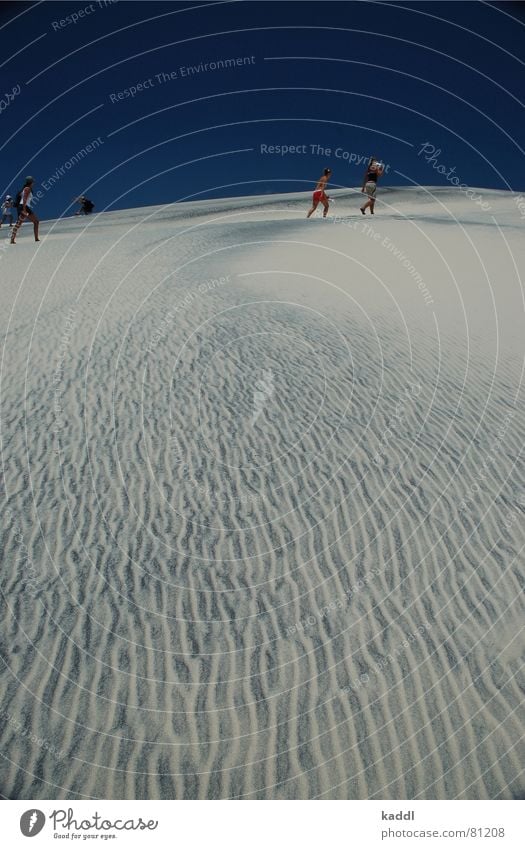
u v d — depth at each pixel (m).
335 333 10.38
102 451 7.07
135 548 5.86
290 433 7.53
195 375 8.70
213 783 4.21
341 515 6.34
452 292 13.47
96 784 4.17
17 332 10.05
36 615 5.18
